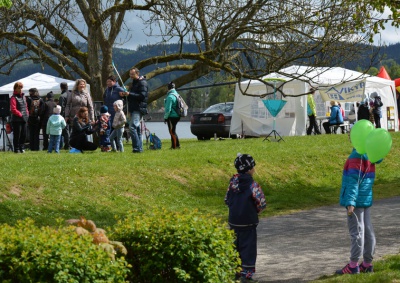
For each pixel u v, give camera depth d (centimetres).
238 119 3891
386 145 988
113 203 1733
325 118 4050
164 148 2733
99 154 2317
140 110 2403
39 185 1686
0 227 718
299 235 1416
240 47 3522
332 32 2878
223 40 3366
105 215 1636
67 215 1581
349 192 1008
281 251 1249
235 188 1037
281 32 3103
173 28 3212
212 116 3950
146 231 827
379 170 2669
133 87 2403
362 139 1001
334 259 1165
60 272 659
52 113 2748
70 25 3700
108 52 3569
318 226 1529
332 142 3005
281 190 2209
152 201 1827
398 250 1206
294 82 3734
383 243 1282
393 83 4038
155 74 3619
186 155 2314
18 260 656
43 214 1555
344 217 1662
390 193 2150
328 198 2072
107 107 2553
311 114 3831
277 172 2347
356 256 1016
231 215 1039
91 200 1698
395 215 1641
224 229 855
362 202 1010
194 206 1853
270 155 2483
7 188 1616
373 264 1067
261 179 2250
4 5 1628
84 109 2517
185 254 810
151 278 816
